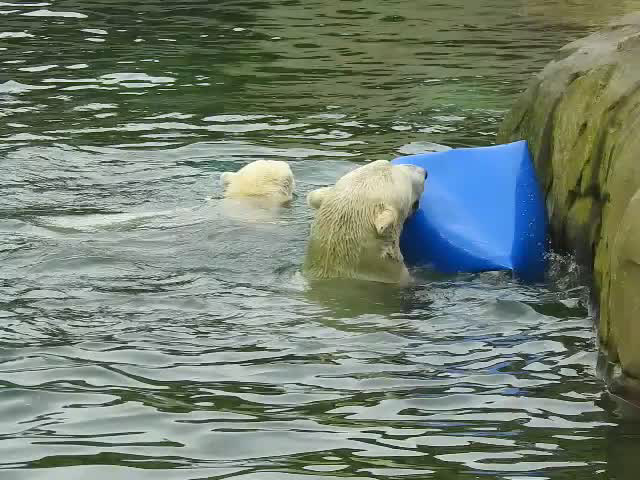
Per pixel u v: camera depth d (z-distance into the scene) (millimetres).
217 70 21469
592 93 11453
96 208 13305
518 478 6969
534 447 7449
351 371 8812
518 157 12000
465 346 9391
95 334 9555
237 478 6949
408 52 23031
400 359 9078
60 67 21547
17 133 16719
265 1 28969
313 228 11430
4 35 24531
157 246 11898
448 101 18969
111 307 10219
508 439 7574
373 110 18453
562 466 7160
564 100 11945
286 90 19906
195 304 10359
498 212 11586
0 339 9367
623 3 27328
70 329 9656
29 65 21672
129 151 15883
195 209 13250
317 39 24422
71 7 28031
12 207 13195
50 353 9094
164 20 26516
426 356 9156
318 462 7195
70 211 13109
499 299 10586
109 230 12320
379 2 28688
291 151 16047
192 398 8242
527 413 8039
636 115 10109
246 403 8164
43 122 17469
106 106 18578
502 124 13555
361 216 11148
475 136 16766
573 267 11047
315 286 10961
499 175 11875
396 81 20516
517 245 11273
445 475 7016
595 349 9312
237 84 20344
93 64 21828
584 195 10961
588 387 8531
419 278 11281
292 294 10711
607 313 9070
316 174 14969
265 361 9000
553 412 8070
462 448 7430
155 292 10641
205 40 24328
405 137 16766
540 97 12516
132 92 19625
